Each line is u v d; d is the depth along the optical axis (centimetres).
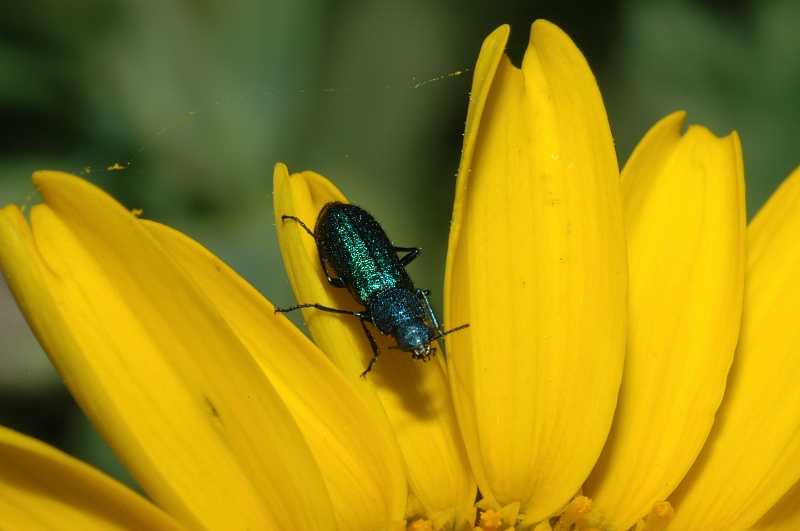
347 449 9
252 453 9
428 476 9
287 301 11
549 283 9
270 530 9
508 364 9
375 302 10
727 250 9
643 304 9
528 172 9
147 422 9
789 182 9
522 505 9
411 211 12
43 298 9
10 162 11
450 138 12
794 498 9
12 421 11
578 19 12
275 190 9
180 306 9
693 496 9
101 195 9
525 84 9
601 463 9
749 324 9
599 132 9
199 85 11
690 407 9
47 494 9
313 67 11
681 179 10
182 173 11
